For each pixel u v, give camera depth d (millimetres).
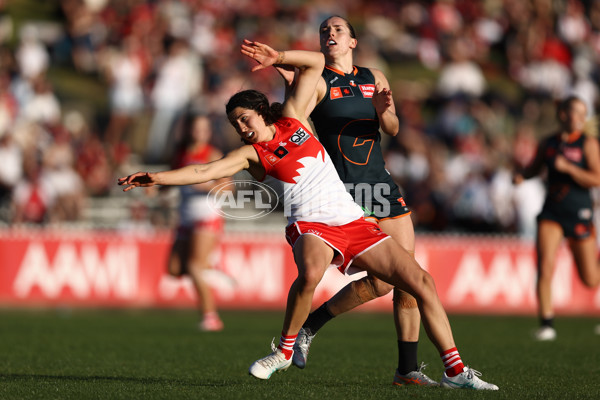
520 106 73250
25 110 61781
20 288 46625
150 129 63719
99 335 32906
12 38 75625
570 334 35469
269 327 37062
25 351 27172
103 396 16766
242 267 46781
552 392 17922
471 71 71312
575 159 31812
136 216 51156
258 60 17859
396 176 58750
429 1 79688
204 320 36000
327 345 29750
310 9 76812
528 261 47625
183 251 36312
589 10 81188
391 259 17484
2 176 56656
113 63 66688
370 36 75875
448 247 47625
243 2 77000
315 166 18000
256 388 17906
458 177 58938
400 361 19422
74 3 74062
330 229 17672
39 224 52625
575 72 76125
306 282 17297
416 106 67812
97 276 46781
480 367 23359
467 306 47438
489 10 81000
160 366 23219
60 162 53562
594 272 32938
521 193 54375
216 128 59625
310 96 18500
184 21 71125
